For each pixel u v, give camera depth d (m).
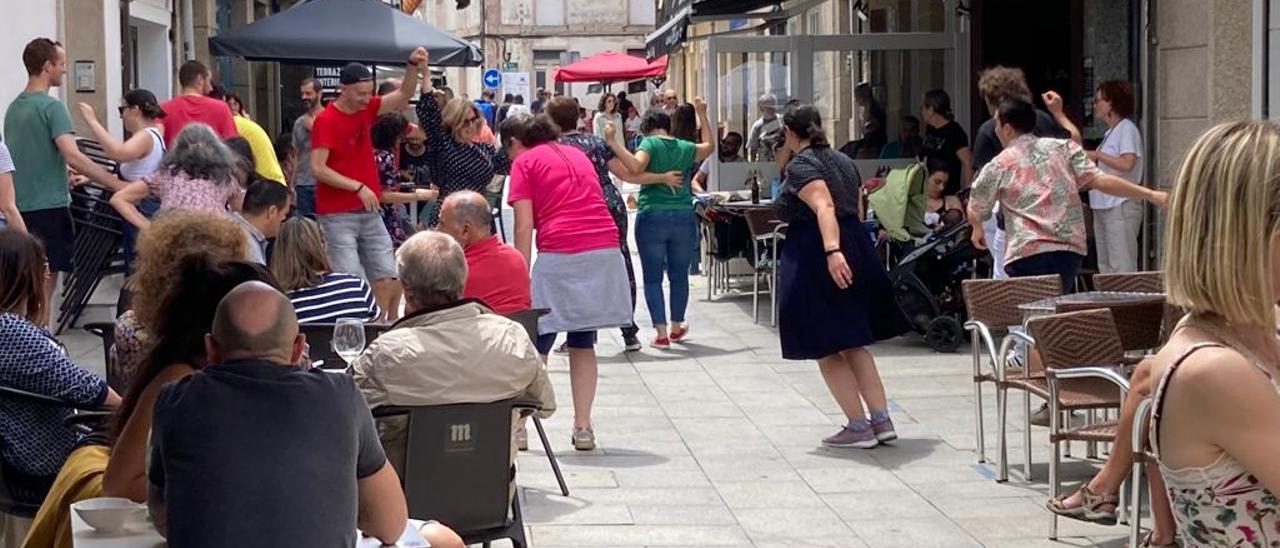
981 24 15.97
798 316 8.67
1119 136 11.11
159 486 4.04
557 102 11.48
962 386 10.56
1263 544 2.82
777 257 13.60
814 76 16.31
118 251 12.44
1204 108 11.07
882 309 8.77
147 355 4.84
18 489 5.77
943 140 14.03
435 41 15.56
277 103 24.88
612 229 8.88
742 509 7.55
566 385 10.84
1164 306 7.41
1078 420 8.90
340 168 10.24
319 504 3.92
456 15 62.78
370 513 4.27
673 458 8.63
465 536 5.87
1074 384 7.60
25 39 12.45
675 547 6.89
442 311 5.89
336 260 10.24
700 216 15.61
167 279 5.05
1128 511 7.11
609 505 7.60
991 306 8.25
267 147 12.16
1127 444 5.55
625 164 12.20
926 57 16.22
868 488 7.92
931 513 7.43
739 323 13.89
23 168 10.57
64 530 4.96
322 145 10.14
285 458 3.91
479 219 8.09
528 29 60.69
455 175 12.45
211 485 3.86
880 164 16.03
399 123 12.67
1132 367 7.70
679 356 12.14
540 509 7.52
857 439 8.80
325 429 3.99
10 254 5.76
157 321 4.85
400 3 27.34
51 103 10.56
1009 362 8.87
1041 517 7.29
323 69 18.92
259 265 4.94
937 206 12.80
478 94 60.16
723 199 15.41
